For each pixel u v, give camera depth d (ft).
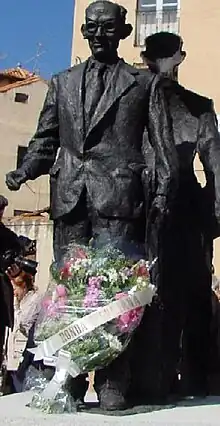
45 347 15.61
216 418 14.87
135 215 16.30
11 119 99.25
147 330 16.76
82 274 15.79
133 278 15.83
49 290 16.26
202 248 19.01
